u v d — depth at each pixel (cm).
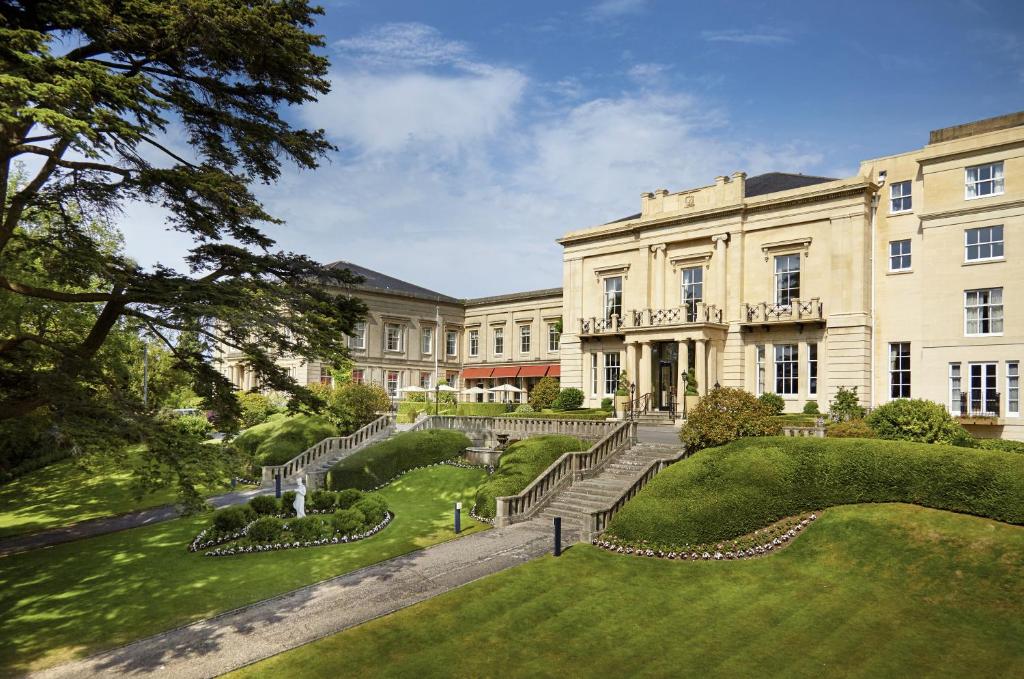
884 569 1636
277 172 1775
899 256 3300
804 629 1402
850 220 3369
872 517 1833
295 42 1509
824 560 1725
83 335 2359
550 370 5941
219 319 1520
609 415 3766
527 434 3369
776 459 2008
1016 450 2266
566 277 4644
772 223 3644
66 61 1169
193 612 1530
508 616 1481
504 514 2209
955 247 3038
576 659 1302
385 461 3116
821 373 3428
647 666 1273
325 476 3061
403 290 6494
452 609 1514
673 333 3784
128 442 1527
